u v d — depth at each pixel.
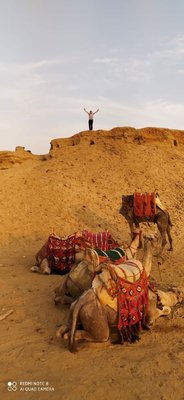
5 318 7.95
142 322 7.17
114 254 8.30
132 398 5.32
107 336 6.54
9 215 17.92
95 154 26.95
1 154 29.91
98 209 19.88
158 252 14.33
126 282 6.80
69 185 22.23
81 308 6.50
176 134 30.50
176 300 8.25
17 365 6.18
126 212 13.64
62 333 6.68
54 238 11.13
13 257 13.22
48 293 9.40
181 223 19.44
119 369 6.00
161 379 5.73
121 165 25.89
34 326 7.60
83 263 8.25
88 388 5.53
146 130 29.69
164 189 23.98
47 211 18.58
